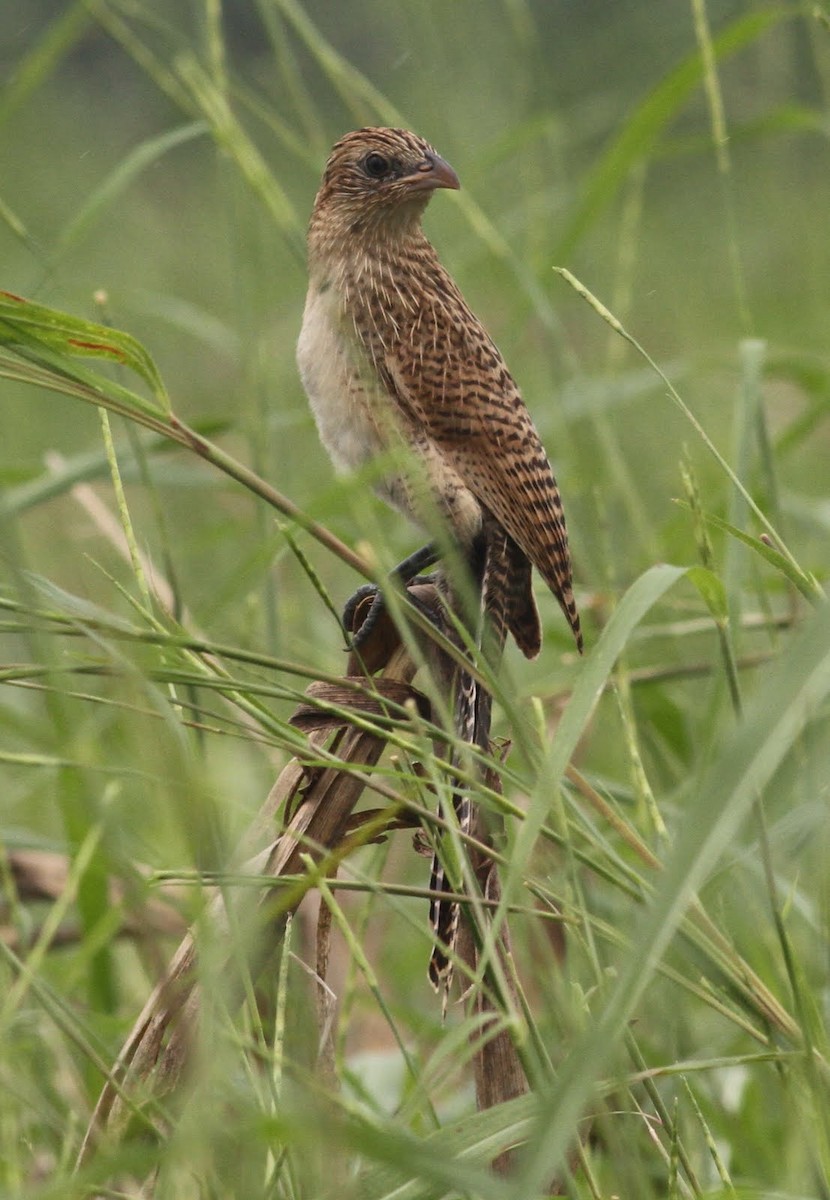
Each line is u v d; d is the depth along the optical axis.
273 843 5.69
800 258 17.34
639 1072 5.32
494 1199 3.68
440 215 14.30
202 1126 4.01
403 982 9.35
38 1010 6.95
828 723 5.75
